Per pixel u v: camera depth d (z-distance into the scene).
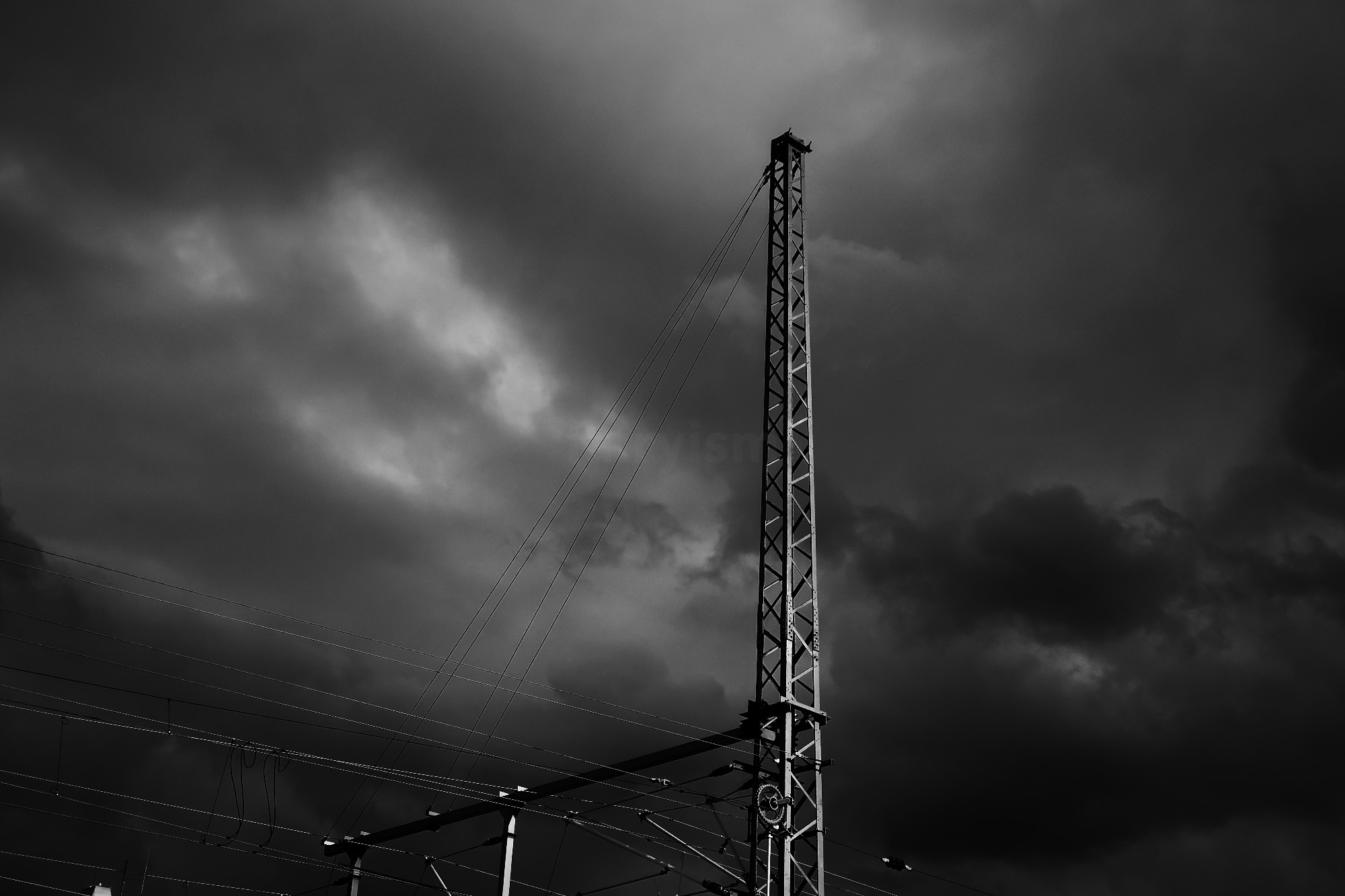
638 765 43.25
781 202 52.75
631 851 42.62
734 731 42.56
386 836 48.91
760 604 45.28
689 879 41.59
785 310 50.19
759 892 40.19
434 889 47.00
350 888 48.81
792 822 41.47
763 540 46.25
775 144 53.91
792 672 43.34
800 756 42.78
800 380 49.38
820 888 40.97
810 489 47.28
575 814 43.84
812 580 45.72
